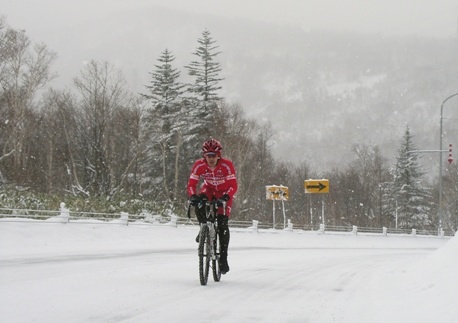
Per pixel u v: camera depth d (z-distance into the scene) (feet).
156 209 125.80
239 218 180.04
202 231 26.30
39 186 167.12
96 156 152.35
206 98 184.96
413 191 252.21
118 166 167.94
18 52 139.64
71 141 170.60
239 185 183.32
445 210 258.16
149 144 175.83
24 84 142.82
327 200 286.46
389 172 299.38
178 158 173.06
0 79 139.74
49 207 98.58
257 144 229.25
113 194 138.82
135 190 176.96
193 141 180.04
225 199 27.14
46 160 179.42
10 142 146.00
